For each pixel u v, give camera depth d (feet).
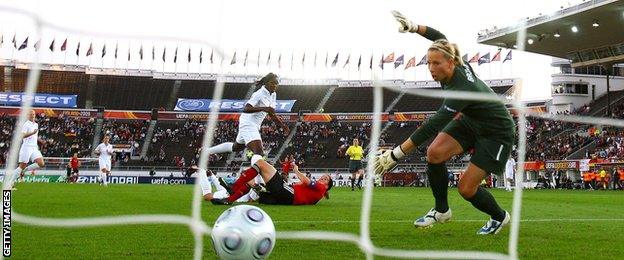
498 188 86.79
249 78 158.51
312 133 143.02
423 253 10.53
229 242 9.11
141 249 11.55
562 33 102.17
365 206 10.11
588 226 18.11
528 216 22.89
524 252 11.97
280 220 18.78
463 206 28.35
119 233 14.03
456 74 14.29
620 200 40.78
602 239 14.39
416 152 123.34
